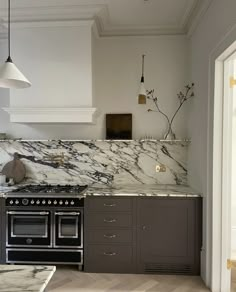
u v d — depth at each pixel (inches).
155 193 117.1
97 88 144.1
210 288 103.5
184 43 141.6
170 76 142.3
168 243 116.6
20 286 42.2
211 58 100.7
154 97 142.9
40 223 120.0
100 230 118.3
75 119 125.8
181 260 116.3
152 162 142.8
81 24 124.2
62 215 118.6
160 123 143.0
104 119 144.4
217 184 100.2
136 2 113.6
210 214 103.3
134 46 143.0
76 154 144.0
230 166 100.3
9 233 119.7
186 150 141.5
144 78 143.2
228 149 99.5
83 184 141.9
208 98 103.7
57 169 144.5
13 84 84.5
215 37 96.6
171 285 107.3
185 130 141.9
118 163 143.2
